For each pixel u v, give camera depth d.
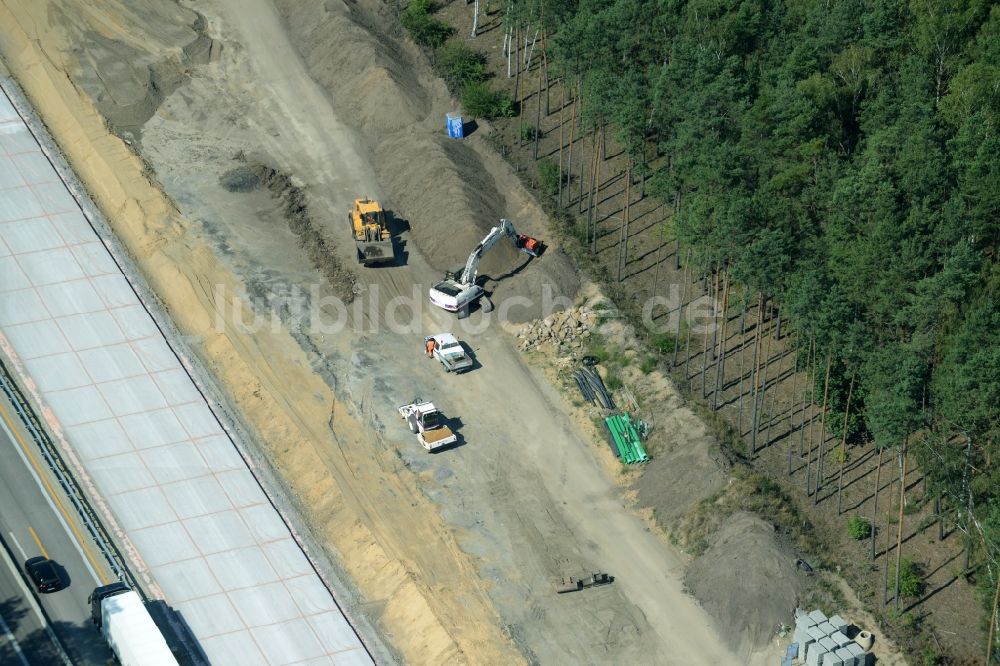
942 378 86.69
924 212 94.94
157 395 100.06
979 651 84.38
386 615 87.75
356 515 92.88
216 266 110.19
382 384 102.50
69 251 110.12
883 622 85.75
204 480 94.69
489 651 85.12
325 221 115.94
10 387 99.00
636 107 106.62
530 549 91.44
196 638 85.19
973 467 86.75
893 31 111.44
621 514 94.19
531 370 104.31
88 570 88.38
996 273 92.31
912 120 101.38
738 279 96.62
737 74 111.38
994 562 84.12
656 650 85.44
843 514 92.81
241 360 102.94
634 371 103.12
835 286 90.50
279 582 88.94
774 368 103.19
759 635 85.44
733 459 95.12
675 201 109.06
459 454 97.69
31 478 93.62
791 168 101.88
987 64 104.12
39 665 82.50
